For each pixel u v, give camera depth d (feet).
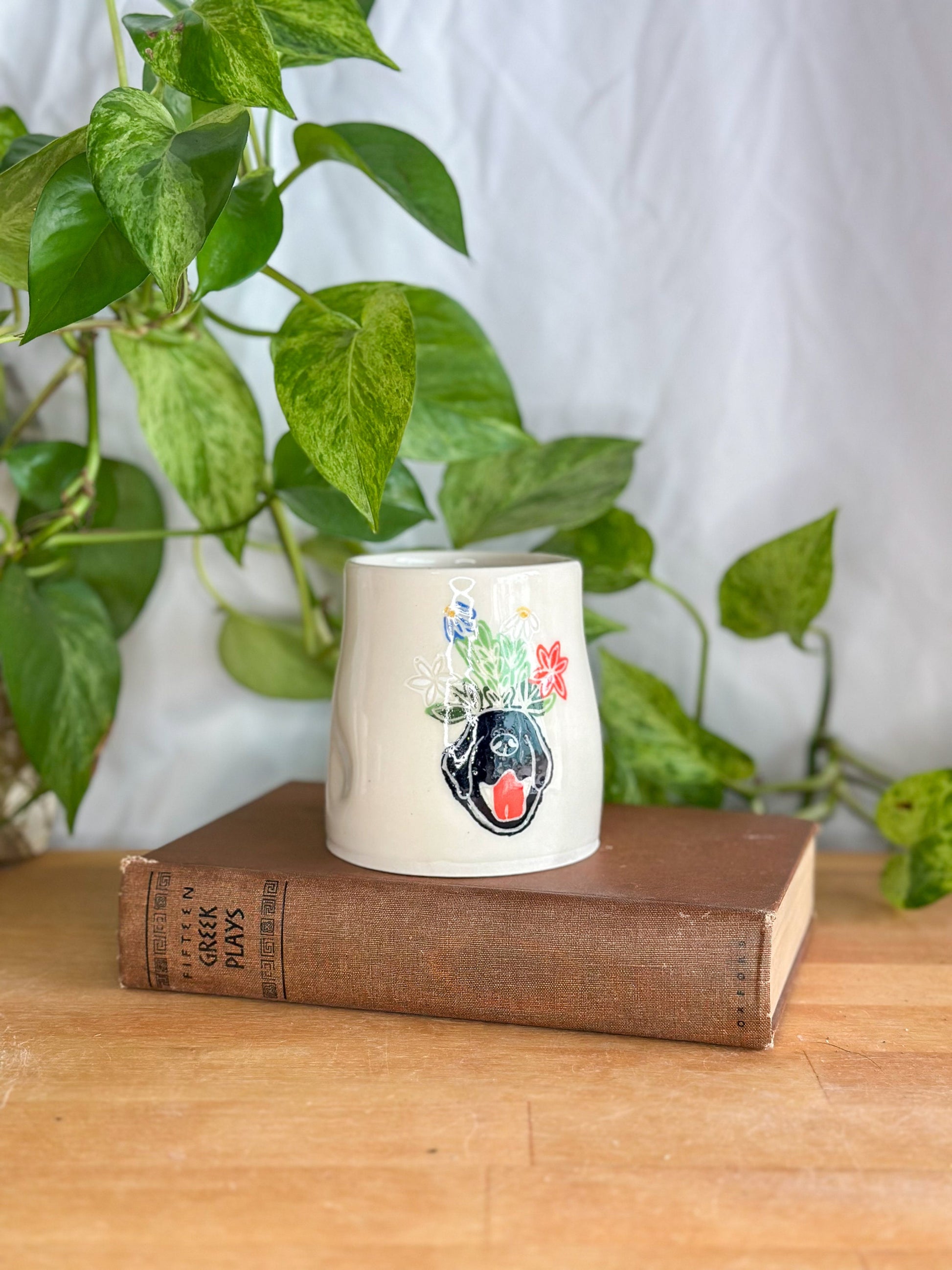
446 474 2.27
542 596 1.66
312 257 2.38
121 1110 1.40
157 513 2.39
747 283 2.34
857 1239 1.15
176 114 1.77
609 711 2.25
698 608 2.43
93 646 2.13
